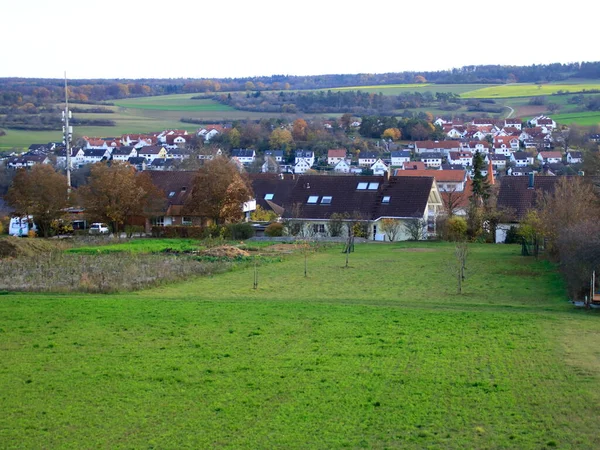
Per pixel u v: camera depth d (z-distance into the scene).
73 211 79.44
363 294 35.16
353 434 16.12
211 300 32.38
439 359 21.58
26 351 22.84
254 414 17.33
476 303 32.09
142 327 26.00
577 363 20.92
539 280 39.53
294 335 24.75
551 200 49.59
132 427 16.66
